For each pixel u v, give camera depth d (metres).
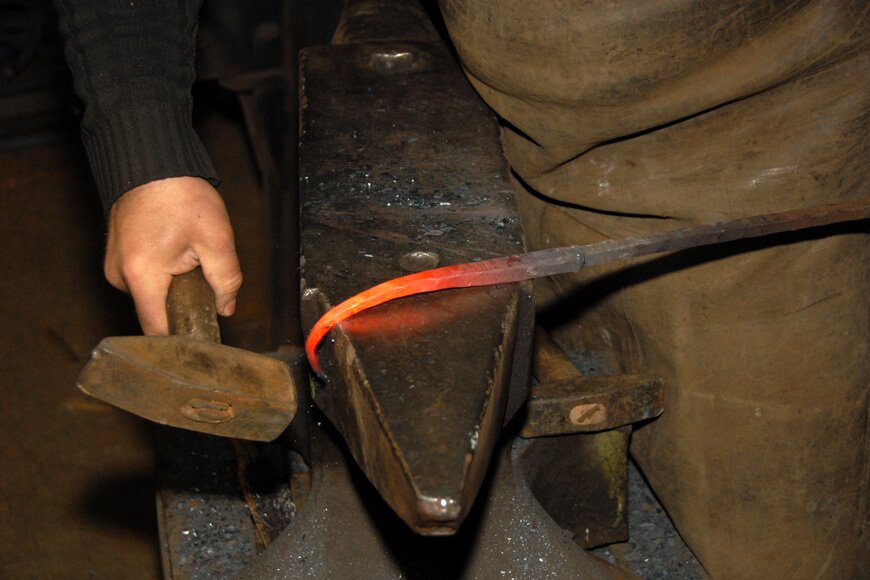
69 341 2.96
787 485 1.65
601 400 1.59
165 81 1.45
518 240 1.34
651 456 1.76
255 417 1.19
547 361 1.77
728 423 1.65
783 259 1.55
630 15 1.39
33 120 3.64
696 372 1.64
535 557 1.46
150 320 1.41
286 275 2.40
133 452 2.66
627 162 1.59
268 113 2.39
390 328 1.16
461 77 1.72
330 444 1.43
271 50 2.34
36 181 3.52
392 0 2.01
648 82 1.45
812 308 1.58
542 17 1.43
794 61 1.42
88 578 2.35
